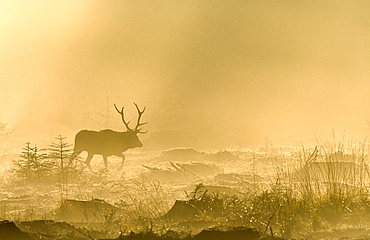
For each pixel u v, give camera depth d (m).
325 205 44.19
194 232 34.50
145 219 41.00
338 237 35.12
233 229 32.81
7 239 31.89
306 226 38.91
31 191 70.44
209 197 44.72
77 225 40.53
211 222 38.94
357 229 36.84
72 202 47.91
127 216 43.78
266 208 42.00
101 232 35.38
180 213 42.59
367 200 47.00
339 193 45.91
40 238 32.84
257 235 32.72
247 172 85.88
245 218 39.53
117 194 62.12
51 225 37.28
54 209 51.75
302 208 43.03
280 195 44.97
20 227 36.50
